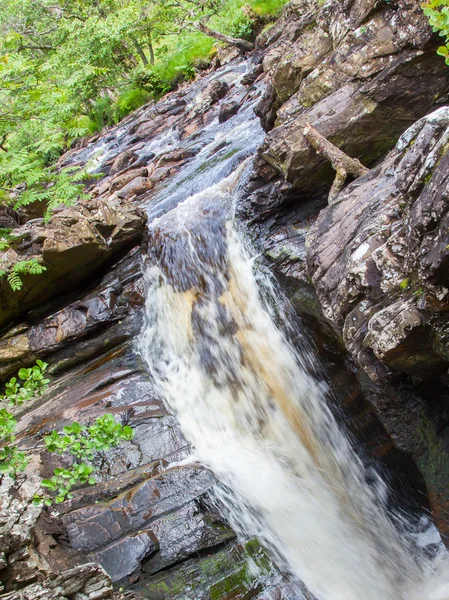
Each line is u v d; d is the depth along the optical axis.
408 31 6.05
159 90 21.62
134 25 21.33
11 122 8.48
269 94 8.59
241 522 5.36
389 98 6.36
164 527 5.17
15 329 8.01
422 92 6.33
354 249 4.61
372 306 4.34
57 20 22.80
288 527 5.53
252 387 6.93
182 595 4.82
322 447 6.33
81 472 4.30
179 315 7.71
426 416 5.04
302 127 6.68
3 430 4.19
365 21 6.54
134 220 8.32
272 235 7.30
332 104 6.64
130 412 6.46
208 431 6.53
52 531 5.02
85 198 7.89
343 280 4.60
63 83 9.70
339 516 5.82
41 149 8.20
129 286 8.12
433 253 3.55
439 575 5.29
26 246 7.62
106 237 8.14
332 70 6.94
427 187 3.67
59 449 4.24
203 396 6.98
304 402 6.53
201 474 5.55
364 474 6.10
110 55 21.61
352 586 5.27
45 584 4.10
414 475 5.54
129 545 5.02
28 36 21.70
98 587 4.25
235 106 14.45
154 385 6.99
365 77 6.52
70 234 7.65
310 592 4.99
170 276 8.02
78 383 7.38
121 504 5.36
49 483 4.26
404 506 5.93
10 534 4.37
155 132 17.47
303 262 6.65
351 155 6.73
